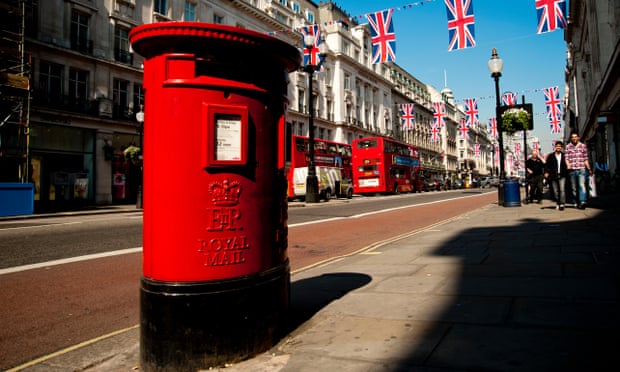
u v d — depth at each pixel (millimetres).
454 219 11062
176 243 2490
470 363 2264
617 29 16188
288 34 40812
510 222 9008
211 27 2451
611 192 18734
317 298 3914
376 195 36844
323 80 47781
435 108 42594
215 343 2488
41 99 21469
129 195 26312
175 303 2467
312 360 2506
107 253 7277
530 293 3480
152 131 2596
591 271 4086
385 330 2891
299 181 26047
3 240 8820
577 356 2256
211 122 2494
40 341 3469
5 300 4594
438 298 3566
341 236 9570
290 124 3168
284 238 3014
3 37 19281
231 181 2570
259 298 2678
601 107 21484
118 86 25719
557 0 11531
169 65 2518
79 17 23734
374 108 60062
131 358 2934
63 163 22766
